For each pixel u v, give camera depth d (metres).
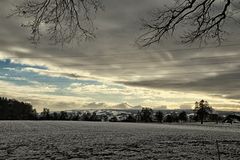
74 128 69.25
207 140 41.66
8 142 35.41
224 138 45.56
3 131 54.12
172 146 33.72
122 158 24.95
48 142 36.22
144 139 42.22
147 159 24.50
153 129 72.56
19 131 54.75
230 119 164.88
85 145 33.75
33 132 53.06
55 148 30.77
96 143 36.03
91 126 82.81
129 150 29.94
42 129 62.34
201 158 24.86
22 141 36.78
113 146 33.22
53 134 48.88
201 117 190.12
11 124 82.75
